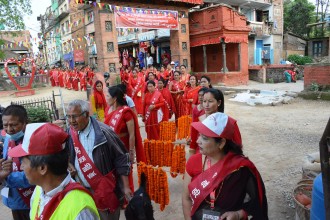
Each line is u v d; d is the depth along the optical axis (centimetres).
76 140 277
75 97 1686
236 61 1944
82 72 1961
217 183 200
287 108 1183
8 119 266
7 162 240
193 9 2011
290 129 866
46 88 2267
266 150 679
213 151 207
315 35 3136
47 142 159
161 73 1423
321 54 2808
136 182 516
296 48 2870
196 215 208
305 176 417
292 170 543
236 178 199
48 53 4072
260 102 1274
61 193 160
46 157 158
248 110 1190
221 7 1742
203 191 204
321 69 1303
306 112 1088
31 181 166
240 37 1883
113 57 1508
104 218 280
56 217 154
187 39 1834
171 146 422
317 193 220
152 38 2105
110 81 1505
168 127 603
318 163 456
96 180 275
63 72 2248
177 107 927
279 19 2630
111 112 407
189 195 229
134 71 1297
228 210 197
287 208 409
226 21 1770
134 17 1531
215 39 1816
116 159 287
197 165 222
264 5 2512
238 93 1581
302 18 3216
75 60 2830
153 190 352
